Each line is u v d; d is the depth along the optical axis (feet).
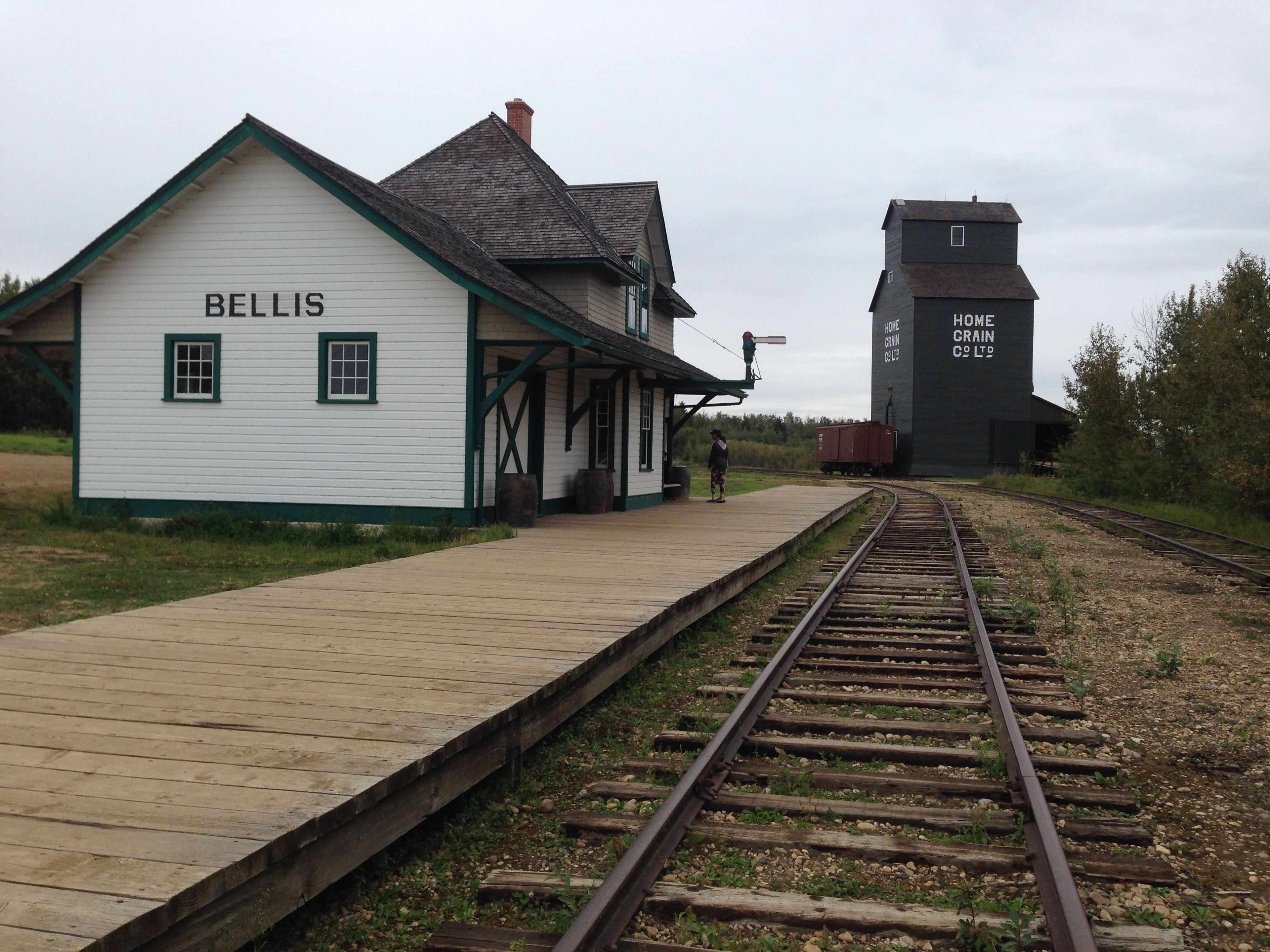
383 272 50.62
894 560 48.60
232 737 15.06
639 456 71.56
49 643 21.88
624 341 66.13
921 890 12.73
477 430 50.42
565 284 62.54
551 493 61.26
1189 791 17.13
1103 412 108.47
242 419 52.24
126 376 53.26
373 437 50.98
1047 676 25.02
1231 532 70.33
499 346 51.42
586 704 20.90
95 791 12.69
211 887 10.19
